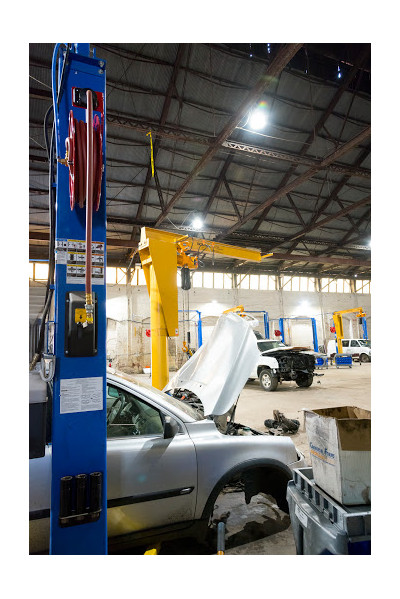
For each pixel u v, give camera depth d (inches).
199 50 325.1
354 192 540.4
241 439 85.4
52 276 64.4
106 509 61.3
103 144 64.9
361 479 56.1
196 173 362.3
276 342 407.5
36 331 80.7
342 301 857.5
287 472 87.9
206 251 253.1
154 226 534.6
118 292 639.8
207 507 76.1
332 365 641.0
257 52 338.3
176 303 205.2
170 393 131.6
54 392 58.6
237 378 103.7
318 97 393.7
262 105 384.5
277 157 341.7
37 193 429.4
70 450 58.5
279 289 790.5
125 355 627.8
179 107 368.5
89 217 58.5
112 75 332.8
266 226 595.5
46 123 67.7
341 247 678.5
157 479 71.1
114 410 88.3
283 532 89.7
